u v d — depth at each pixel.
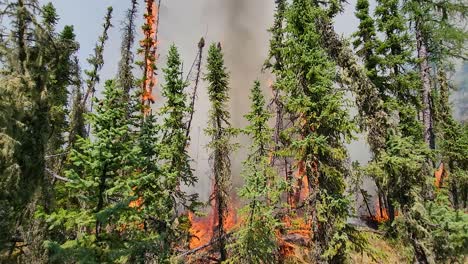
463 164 27.25
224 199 21.25
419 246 13.26
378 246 18.12
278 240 18.72
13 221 10.66
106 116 11.19
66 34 23.03
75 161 11.07
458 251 12.46
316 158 15.14
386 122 14.81
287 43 16.88
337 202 14.38
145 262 13.16
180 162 20.00
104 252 10.38
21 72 10.58
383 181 14.19
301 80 16.34
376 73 23.98
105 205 11.45
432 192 14.11
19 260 12.30
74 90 16.77
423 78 22.38
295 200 18.98
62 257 10.35
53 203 12.22
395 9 25.05
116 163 11.09
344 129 15.33
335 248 13.96
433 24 22.33
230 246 17.53
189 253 20.55
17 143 9.60
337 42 17.02
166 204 17.39
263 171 19.02
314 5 19.09
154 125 15.06
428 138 21.38
